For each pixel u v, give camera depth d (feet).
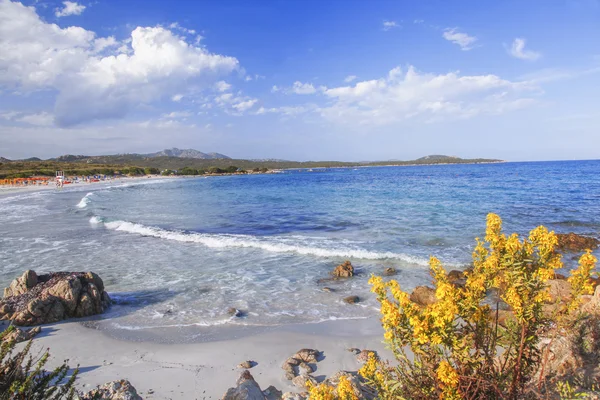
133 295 38.88
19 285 36.06
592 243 54.75
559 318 10.46
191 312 33.91
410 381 10.03
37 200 153.48
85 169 415.03
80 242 65.57
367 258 51.11
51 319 32.42
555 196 124.57
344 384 10.88
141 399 18.17
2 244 64.44
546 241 10.07
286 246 57.67
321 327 30.22
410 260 48.88
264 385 21.83
